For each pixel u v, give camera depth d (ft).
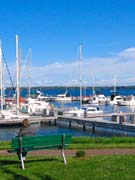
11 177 48.06
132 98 437.58
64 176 48.03
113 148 73.67
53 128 222.69
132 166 52.65
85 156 62.08
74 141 84.12
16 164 55.88
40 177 47.96
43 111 261.03
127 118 248.73
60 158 59.93
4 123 214.69
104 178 46.73
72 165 53.93
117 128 186.50
